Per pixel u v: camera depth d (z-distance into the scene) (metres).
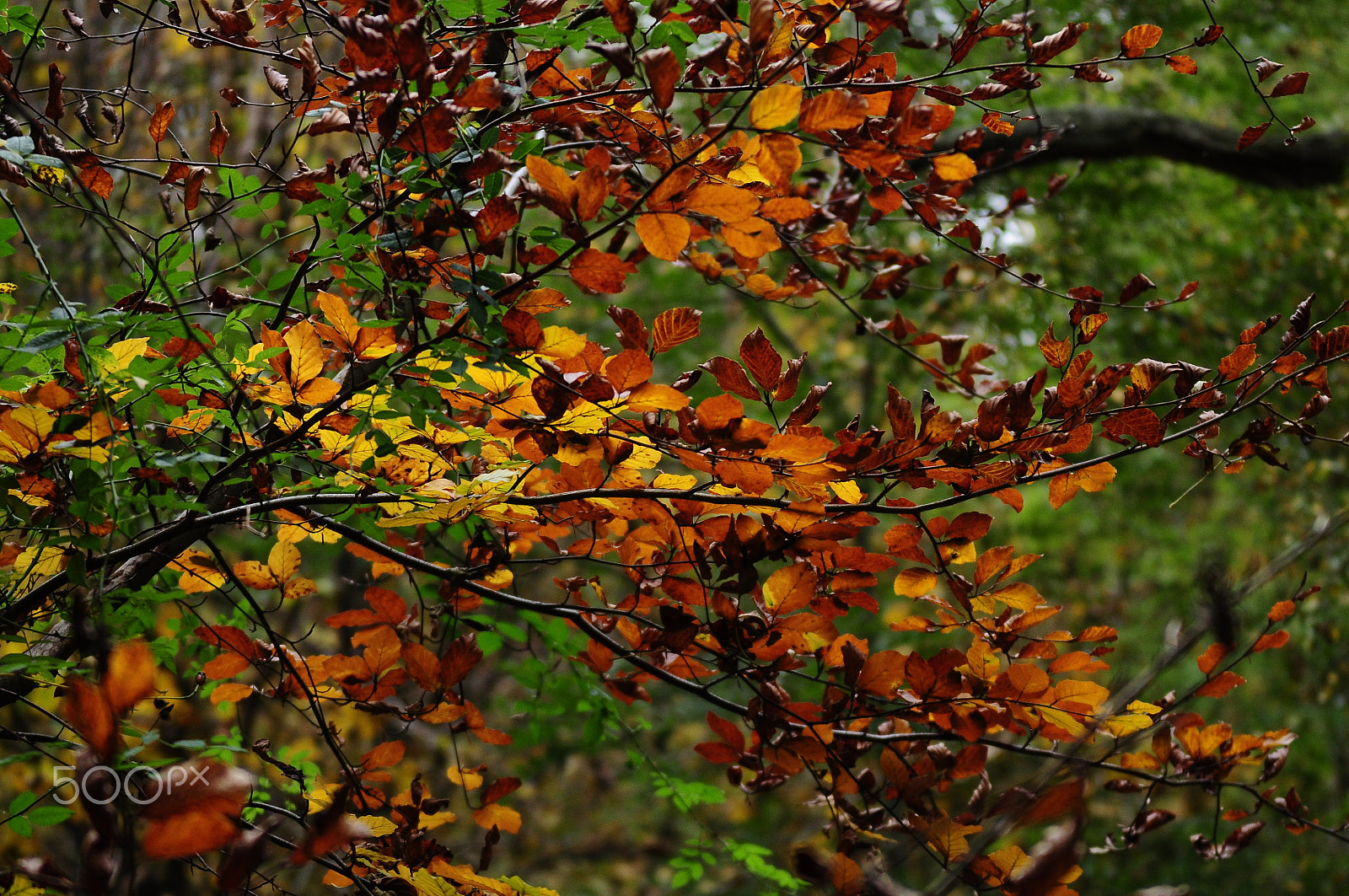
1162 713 4.54
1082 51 8.81
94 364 4.34
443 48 4.51
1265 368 4.44
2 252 4.36
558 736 10.38
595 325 12.72
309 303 4.65
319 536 4.68
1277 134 9.35
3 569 4.53
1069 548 15.19
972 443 4.40
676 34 4.39
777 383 4.41
